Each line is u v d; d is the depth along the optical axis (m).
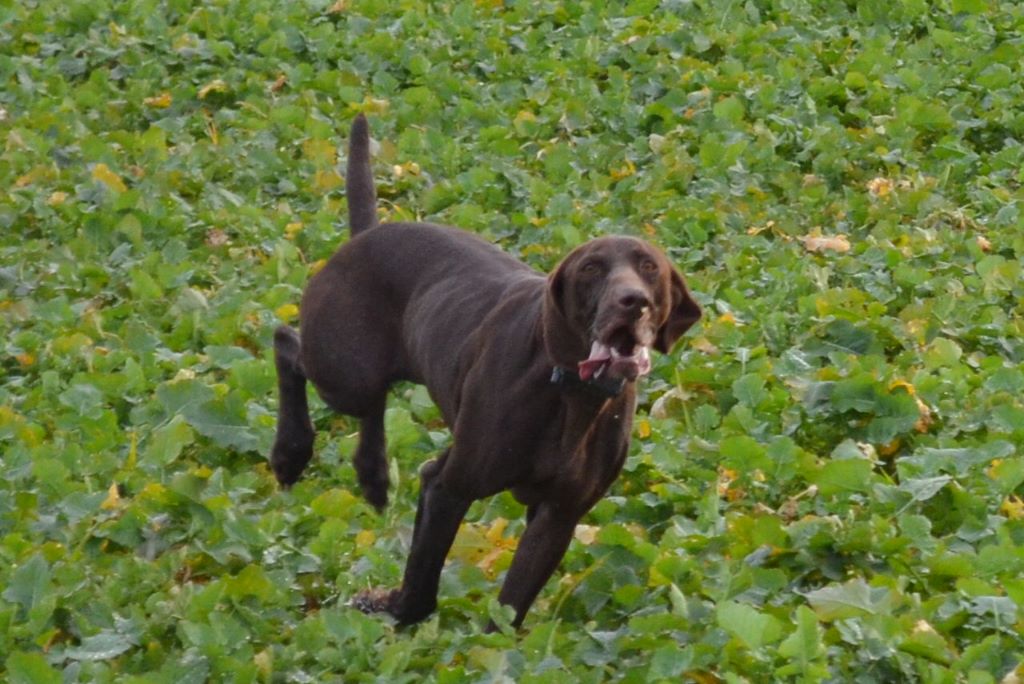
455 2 20.73
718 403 11.39
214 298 13.14
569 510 8.41
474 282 8.95
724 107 16.64
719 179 15.50
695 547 9.31
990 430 10.72
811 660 7.70
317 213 14.62
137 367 11.60
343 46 19.06
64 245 14.04
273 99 17.81
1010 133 16.84
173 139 16.80
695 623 8.35
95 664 8.10
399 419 10.66
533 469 8.20
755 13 19.77
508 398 8.10
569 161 15.64
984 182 15.53
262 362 11.62
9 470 10.37
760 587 8.77
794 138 16.47
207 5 20.45
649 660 8.15
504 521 9.79
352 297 9.70
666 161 15.62
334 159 16.16
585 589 8.97
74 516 9.60
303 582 9.41
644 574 9.12
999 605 8.30
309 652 8.32
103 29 19.64
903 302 12.96
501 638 8.21
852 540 9.09
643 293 7.39
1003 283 13.09
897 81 17.80
